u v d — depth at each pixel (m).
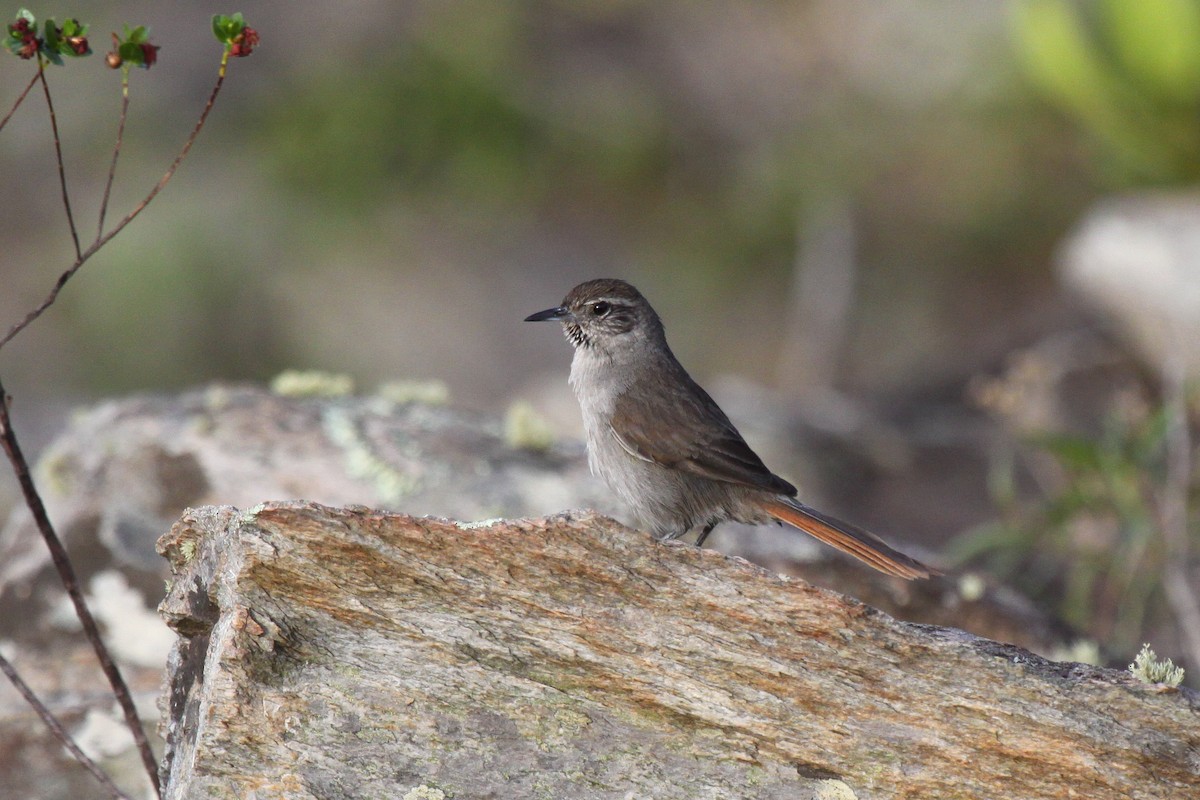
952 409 15.51
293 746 5.59
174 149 20.36
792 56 21.36
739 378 19.38
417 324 19.78
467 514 8.83
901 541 9.53
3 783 7.48
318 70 20.45
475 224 20.45
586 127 20.72
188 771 5.63
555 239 20.69
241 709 5.58
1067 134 19.75
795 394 17.34
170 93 20.70
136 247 19.41
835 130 20.70
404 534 5.77
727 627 5.86
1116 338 15.38
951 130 20.36
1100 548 11.17
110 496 8.87
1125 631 10.38
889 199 20.22
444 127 20.25
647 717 5.81
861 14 21.44
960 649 5.85
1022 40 15.46
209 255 19.47
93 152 20.41
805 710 5.81
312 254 19.83
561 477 9.34
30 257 19.80
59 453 9.18
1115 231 14.33
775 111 21.14
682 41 21.64
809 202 20.19
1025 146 19.95
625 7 21.61
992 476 13.95
